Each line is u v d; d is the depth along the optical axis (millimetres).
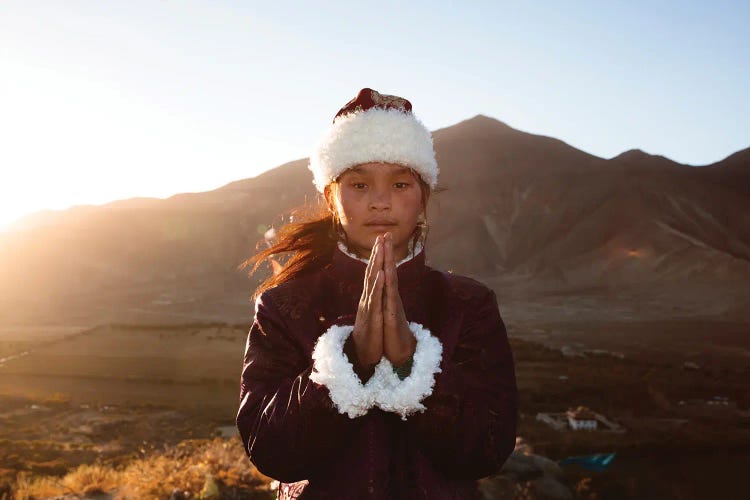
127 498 10594
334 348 1524
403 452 1680
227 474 11023
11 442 48188
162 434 64375
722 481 55281
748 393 100812
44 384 101562
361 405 1483
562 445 62344
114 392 95312
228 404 85938
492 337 1836
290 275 1982
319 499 1647
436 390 1501
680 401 94625
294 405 1515
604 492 48094
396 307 1479
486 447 1613
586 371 114938
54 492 11500
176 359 126188
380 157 1734
